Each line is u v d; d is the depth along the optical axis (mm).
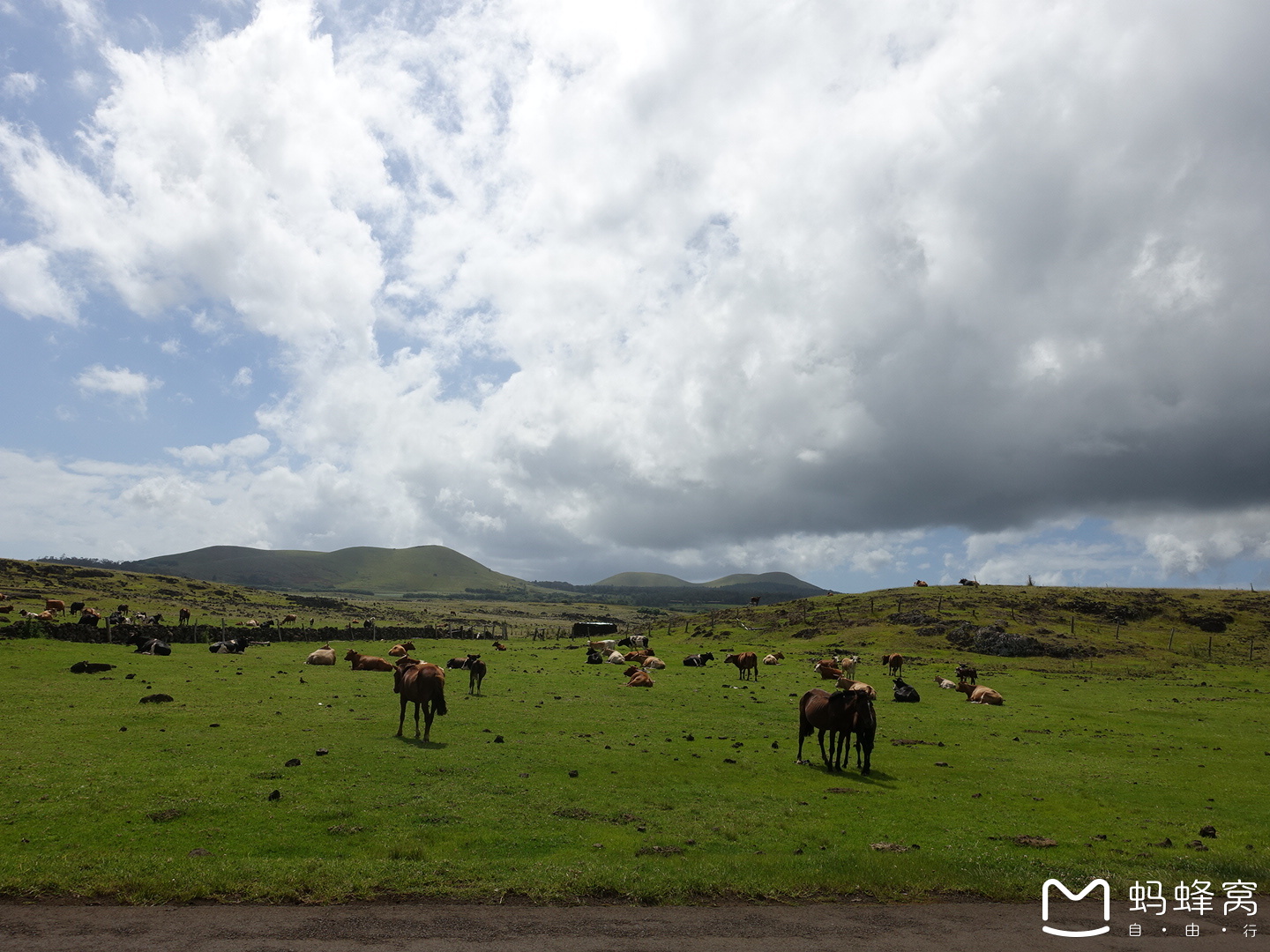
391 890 12094
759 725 32125
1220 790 22812
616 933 10844
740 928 11281
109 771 18828
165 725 25797
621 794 19172
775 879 13281
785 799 19672
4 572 139750
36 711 27781
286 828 15195
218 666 46844
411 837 14977
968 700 45469
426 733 25094
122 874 12227
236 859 13148
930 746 29141
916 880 13609
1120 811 19984
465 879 12648
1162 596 108438
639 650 69938
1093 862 15352
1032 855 15695
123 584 151000
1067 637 83250
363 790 18234
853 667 57219
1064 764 26109
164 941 9969
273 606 159375
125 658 47594
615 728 29578
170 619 88312
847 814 18484
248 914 11047
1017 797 21172
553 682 45031
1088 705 44031
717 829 16578
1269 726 37062
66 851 13391
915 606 104500
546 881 12617
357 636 80188
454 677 46469
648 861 13938
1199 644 87062
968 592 113500
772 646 85438
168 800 16609
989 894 13328
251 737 24188
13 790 16922
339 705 32469
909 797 20609
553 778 20484
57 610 86062
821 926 11539
